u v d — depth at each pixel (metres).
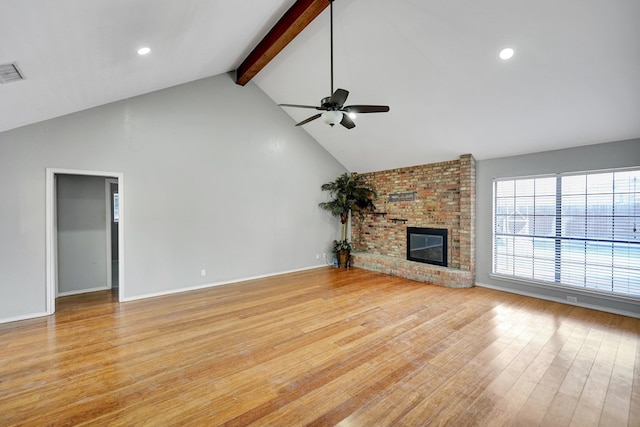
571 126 3.70
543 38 2.83
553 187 4.24
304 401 2.03
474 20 2.92
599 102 3.25
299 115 5.90
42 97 3.02
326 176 6.79
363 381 2.26
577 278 4.03
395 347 2.81
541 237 4.36
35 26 1.91
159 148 4.46
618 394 2.09
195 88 4.80
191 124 4.77
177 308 3.90
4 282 3.43
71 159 3.79
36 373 2.36
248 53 4.54
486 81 3.52
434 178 5.58
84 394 2.10
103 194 4.89
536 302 4.16
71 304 4.07
